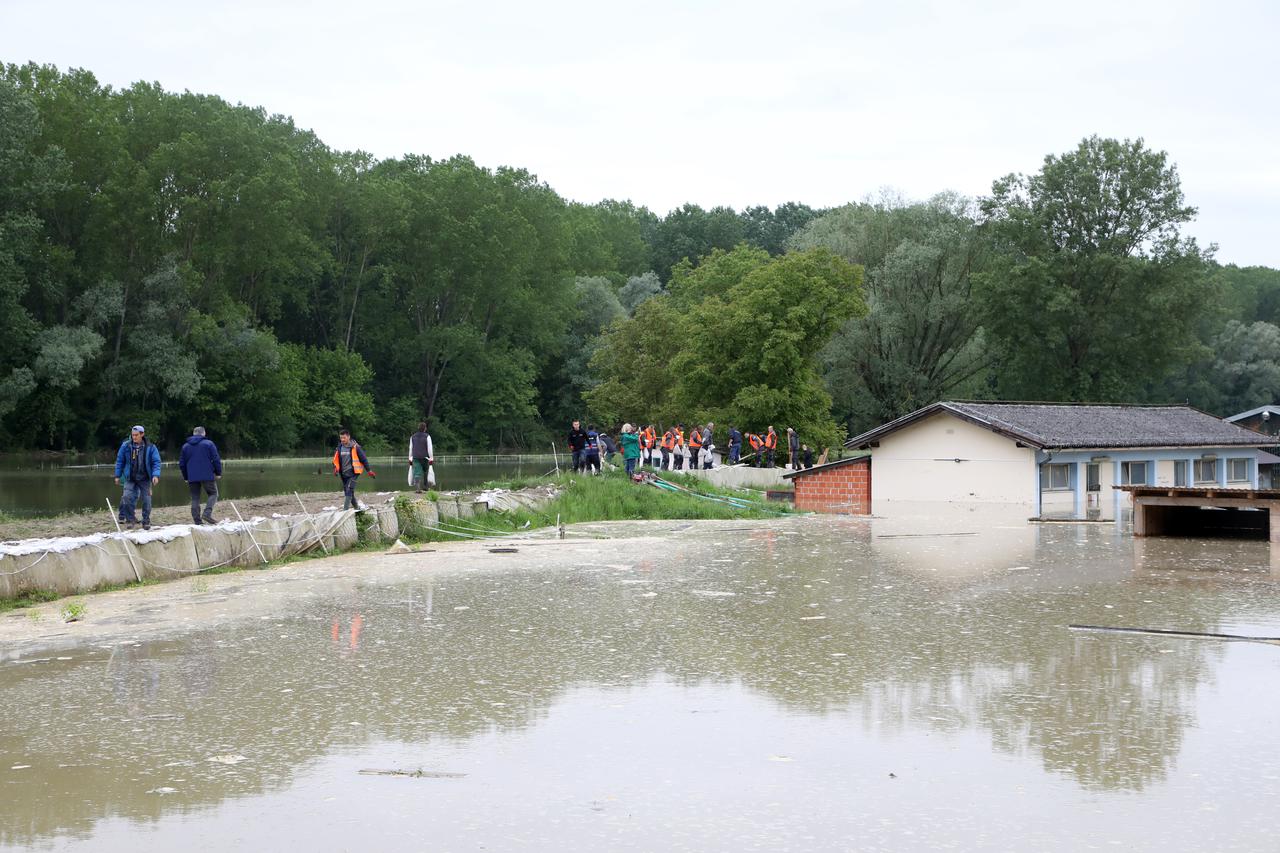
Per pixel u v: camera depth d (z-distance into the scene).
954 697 10.45
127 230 72.75
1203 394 96.00
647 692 10.73
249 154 76.50
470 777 8.34
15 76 71.88
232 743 9.21
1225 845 6.98
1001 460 34.84
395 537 23.86
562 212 111.62
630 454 38.62
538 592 16.92
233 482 49.81
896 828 7.29
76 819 7.55
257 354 78.38
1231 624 13.86
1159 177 74.38
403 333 98.75
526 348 102.69
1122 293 73.94
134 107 75.62
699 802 7.79
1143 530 24.81
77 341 67.44
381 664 11.98
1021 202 77.50
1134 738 9.16
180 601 16.09
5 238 62.16
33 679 11.38
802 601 15.94
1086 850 6.92
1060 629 13.62
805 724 9.62
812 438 59.50
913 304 77.19
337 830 7.33
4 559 15.45
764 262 78.19
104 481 50.19
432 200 92.56
